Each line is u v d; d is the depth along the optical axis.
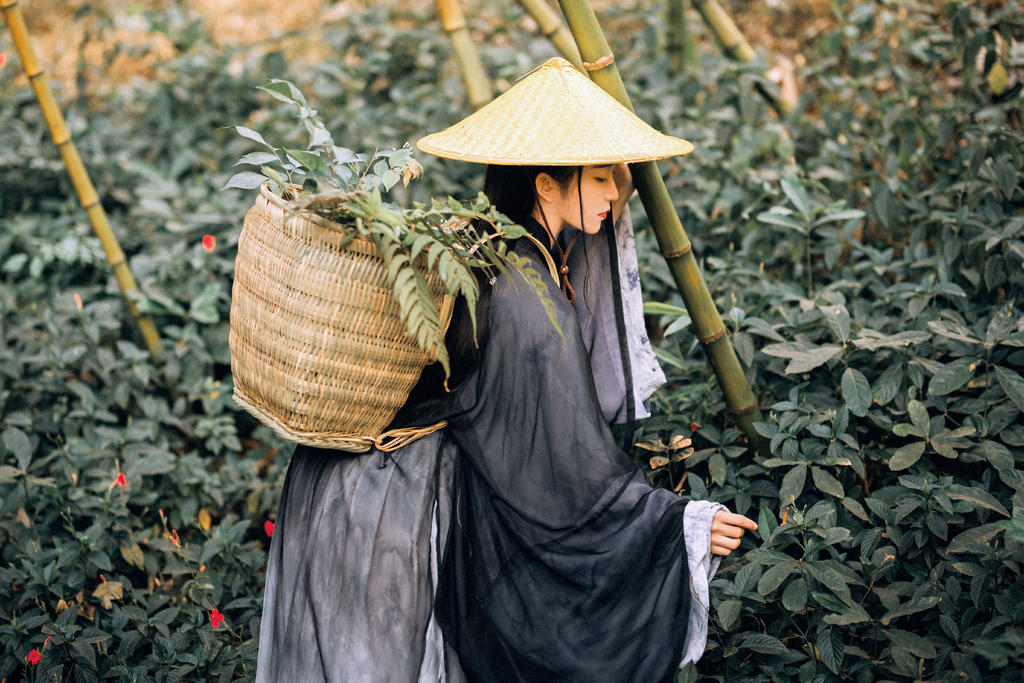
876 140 3.86
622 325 2.46
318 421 2.19
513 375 2.21
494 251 2.19
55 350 3.66
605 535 2.16
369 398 2.19
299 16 7.20
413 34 5.15
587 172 2.27
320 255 2.06
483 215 2.11
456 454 2.31
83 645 2.67
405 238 2.00
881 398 2.71
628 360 2.46
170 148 5.05
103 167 4.72
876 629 2.38
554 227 2.36
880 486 2.83
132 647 2.74
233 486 3.41
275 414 2.22
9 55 5.86
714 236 3.75
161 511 3.16
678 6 4.71
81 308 3.80
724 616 2.38
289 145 4.76
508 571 2.23
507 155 2.14
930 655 2.20
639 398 2.52
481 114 2.27
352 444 2.24
